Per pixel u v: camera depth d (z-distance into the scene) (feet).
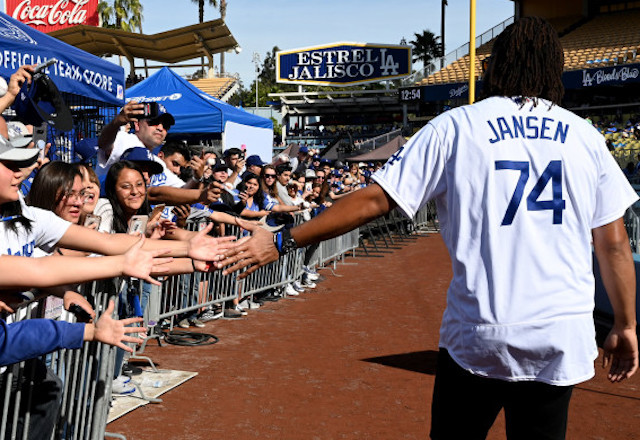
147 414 14.32
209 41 74.18
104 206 13.50
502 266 6.17
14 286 7.18
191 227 20.38
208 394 15.76
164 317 20.15
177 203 15.83
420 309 26.99
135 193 13.79
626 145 90.74
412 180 6.52
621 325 6.86
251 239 6.89
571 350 6.12
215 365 18.24
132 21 153.48
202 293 22.67
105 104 25.64
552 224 6.19
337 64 138.82
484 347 6.19
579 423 14.49
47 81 12.14
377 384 16.92
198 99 39.93
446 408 6.66
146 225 11.35
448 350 6.56
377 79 137.39
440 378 6.72
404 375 17.75
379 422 14.24
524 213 6.17
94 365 9.92
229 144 40.65
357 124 158.92
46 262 7.29
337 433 13.56
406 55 135.85
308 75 140.67
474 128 6.42
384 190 6.56
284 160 31.12
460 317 6.39
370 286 32.68
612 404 15.76
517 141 6.32
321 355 19.62
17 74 11.75
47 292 8.57
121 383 15.30
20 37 20.15
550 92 6.68
